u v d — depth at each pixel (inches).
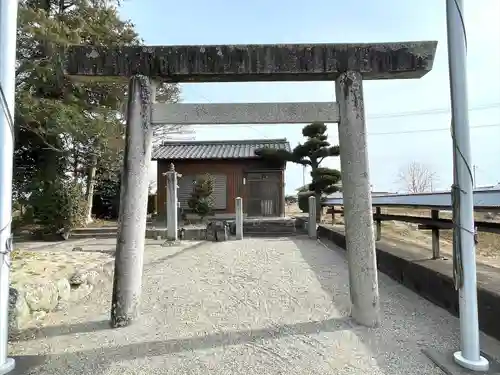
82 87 388.5
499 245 254.2
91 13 406.6
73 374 96.7
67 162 457.4
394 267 189.8
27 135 411.2
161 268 233.0
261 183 553.6
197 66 130.6
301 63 130.0
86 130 358.3
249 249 301.4
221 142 631.2
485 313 116.6
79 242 359.9
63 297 156.6
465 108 101.7
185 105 131.8
